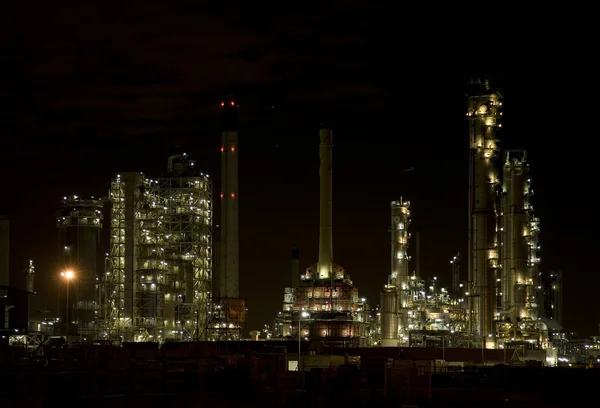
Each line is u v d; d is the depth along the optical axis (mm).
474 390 79688
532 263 185250
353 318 199750
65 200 174875
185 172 182125
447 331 180875
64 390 70062
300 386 77938
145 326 162500
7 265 169625
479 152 160500
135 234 166125
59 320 170250
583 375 93250
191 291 174125
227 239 191000
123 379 72438
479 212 159250
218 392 72500
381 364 93000
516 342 156250
